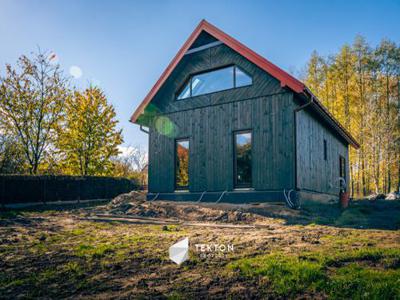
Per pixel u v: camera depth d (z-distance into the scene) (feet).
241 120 35.96
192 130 39.81
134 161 104.83
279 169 32.83
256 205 31.32
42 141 69.77
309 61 106.22
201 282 9.88
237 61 36.88
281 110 33.35
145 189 73.51
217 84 38.78
